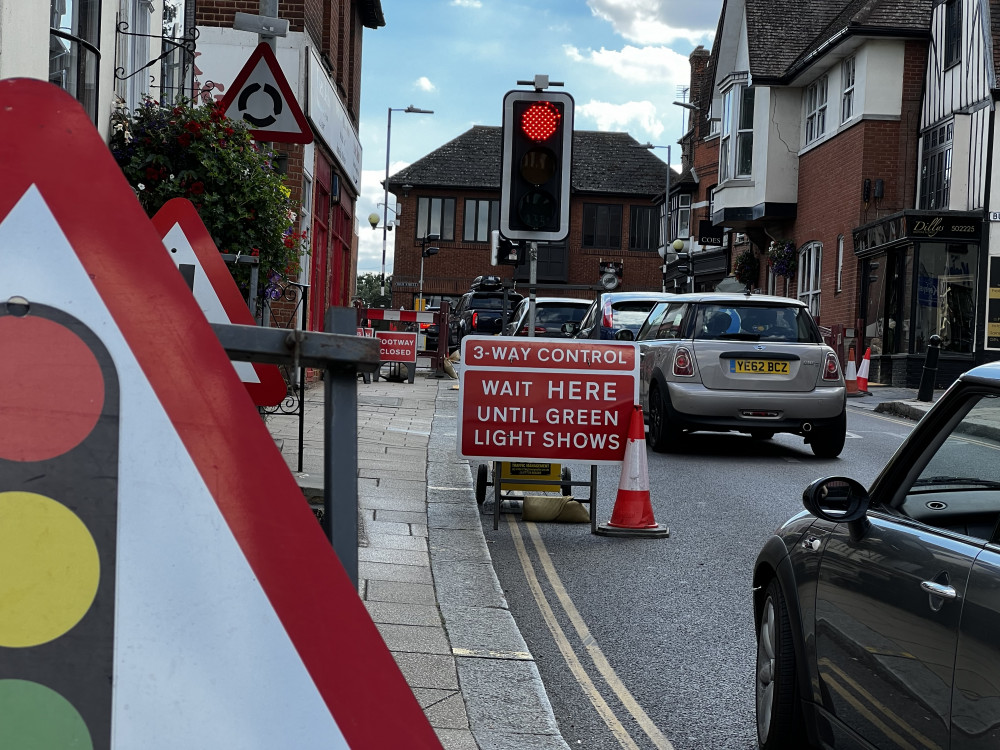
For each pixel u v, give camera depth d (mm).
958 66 26828
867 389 25188
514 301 35000
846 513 3730
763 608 4680
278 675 1304
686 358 13336
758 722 4504
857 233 28500
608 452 9023
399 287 63875
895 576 3414
